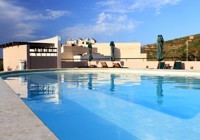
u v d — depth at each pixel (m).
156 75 15.75
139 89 10.09
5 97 5.11
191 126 4.73
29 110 3.85
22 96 8.12
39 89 9.88
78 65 25.39
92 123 4.95
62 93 8.91
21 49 22.61
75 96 8.27
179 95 8.55
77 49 32.72
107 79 14.16
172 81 12.70
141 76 15.47
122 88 10.41
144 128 4.60
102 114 5.71
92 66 24.55
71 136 4.18
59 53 23.91
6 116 3.45
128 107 6.51
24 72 16.81
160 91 9.48
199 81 12.46
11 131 2.79
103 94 8.77
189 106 6.65
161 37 19.41
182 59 24.16
